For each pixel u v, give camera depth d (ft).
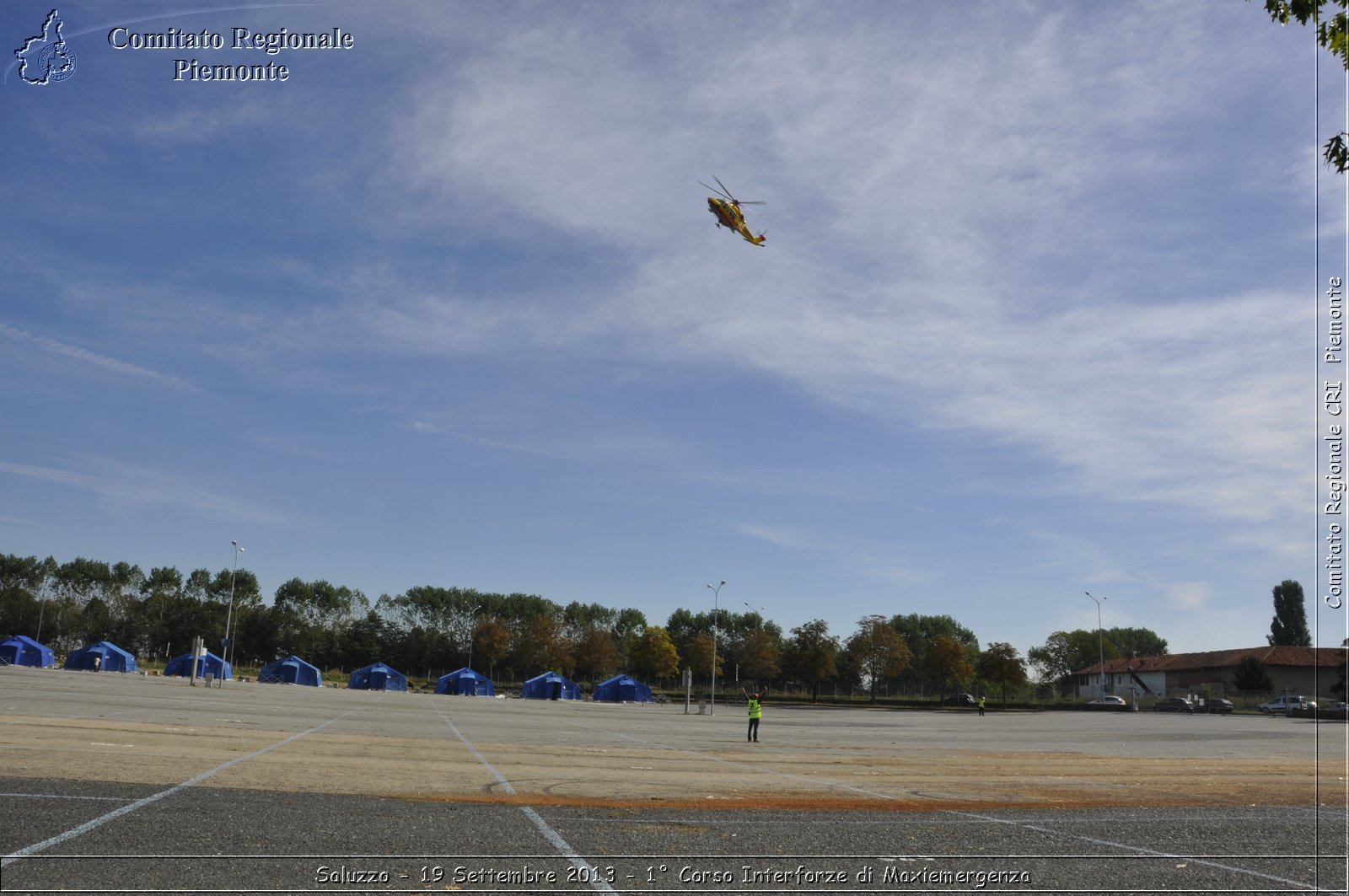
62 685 148.77
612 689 307.58
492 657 449.89
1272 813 42.27
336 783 42.14
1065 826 35.94
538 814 34.35
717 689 456.04
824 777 56.39
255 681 323.16
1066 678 449.48
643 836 30.25
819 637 371.76
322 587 478.59
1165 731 152.76
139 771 41.75
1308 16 29.19
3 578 459.32
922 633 555.28
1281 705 249.75
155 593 463.42
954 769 66.13
